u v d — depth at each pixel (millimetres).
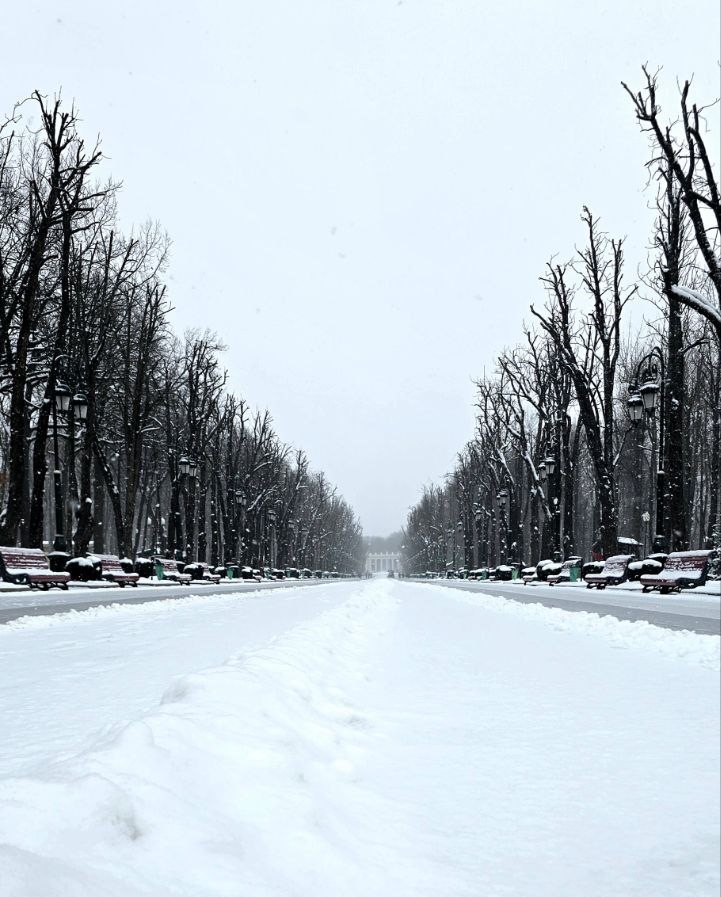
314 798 3027
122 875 1854
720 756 4211
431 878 2625
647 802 3486
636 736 4621
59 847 1885
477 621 13180
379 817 3201
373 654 8242
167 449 43594
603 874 2707
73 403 26641
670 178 26656
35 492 28375
